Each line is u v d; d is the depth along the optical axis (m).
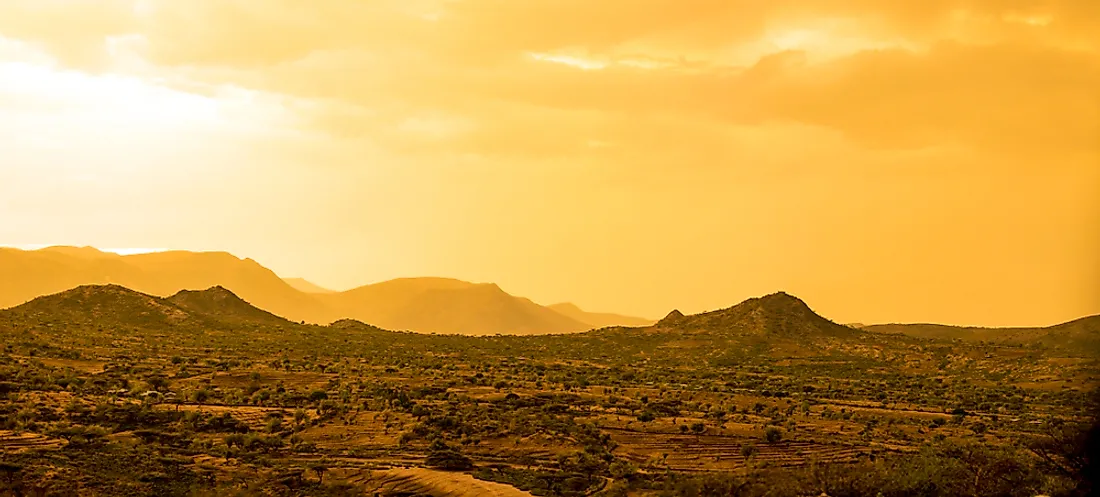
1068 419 105.31
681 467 91.19
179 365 138.12
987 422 115.69
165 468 80.94
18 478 73.25
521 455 92.94
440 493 77.50
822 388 151.00
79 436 88.12
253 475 81.44
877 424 112.94
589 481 84.38
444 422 101.56
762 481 80.81
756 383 154.62
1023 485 71.06
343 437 97.38
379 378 135.75
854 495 75.00
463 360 168.12
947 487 72.81
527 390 129.00
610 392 132.88
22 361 126.06
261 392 118.69
